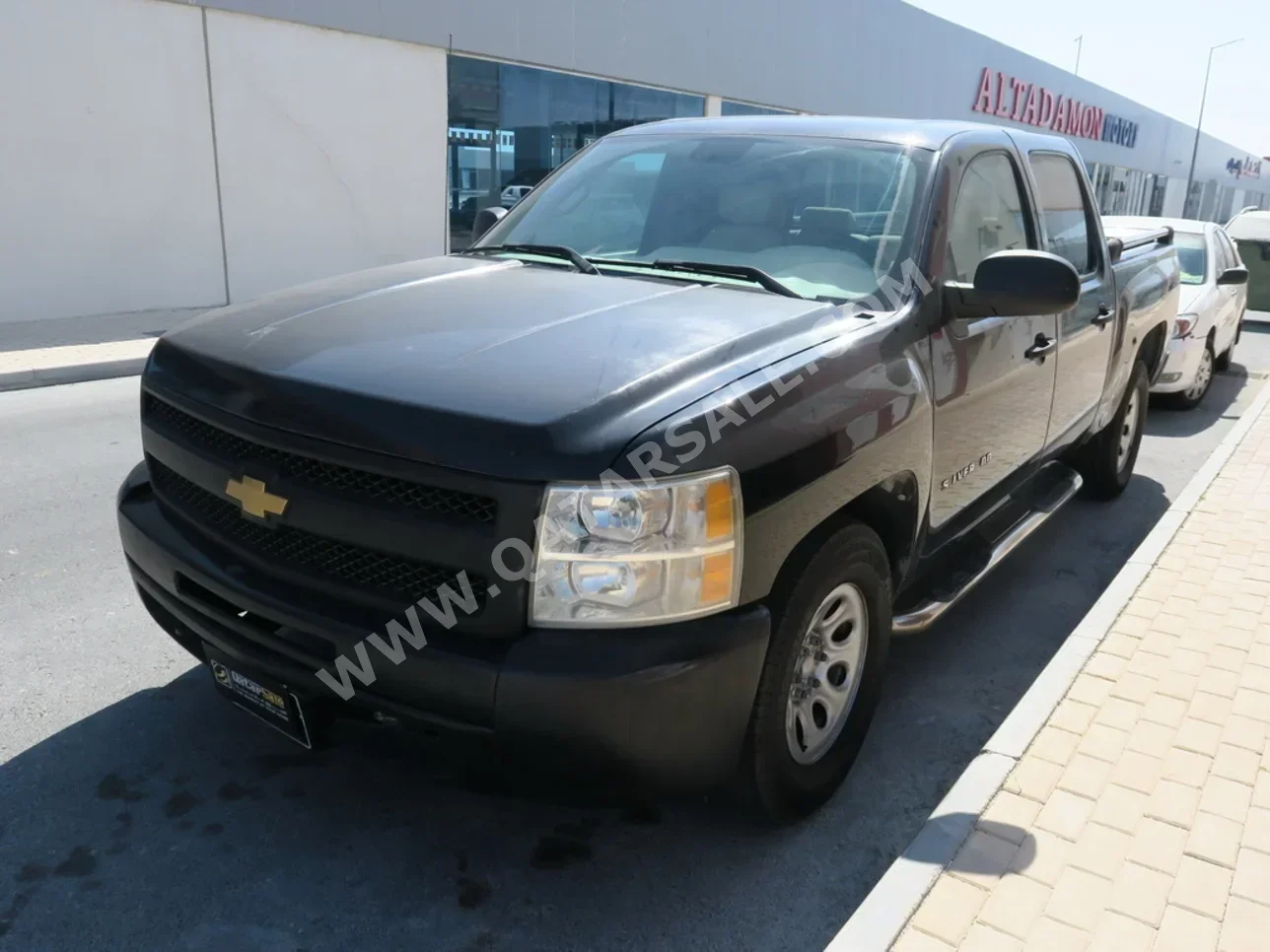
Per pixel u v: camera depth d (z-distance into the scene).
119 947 2.34
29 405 7.90
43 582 4.38
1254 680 3.49
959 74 25.50
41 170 10.46
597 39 15.70
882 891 2.41
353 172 13.29
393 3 13.04
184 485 2.76
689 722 2.20
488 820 2.85
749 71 18.73
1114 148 36.62
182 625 2.78
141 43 10.94
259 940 2.38
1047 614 4.49
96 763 3.05
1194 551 4.77
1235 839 2.63
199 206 11.84
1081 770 2.93
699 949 2.42
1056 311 3.02
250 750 3.14
